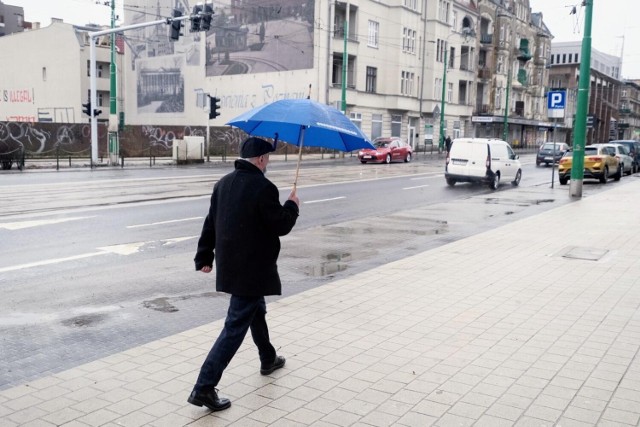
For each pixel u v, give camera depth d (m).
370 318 6.29
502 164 23.61
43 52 61.72
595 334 5.81
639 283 7.91
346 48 44.06
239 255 4.20
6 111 65.12
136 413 4.08
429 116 59.91
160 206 15.38
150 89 60.41
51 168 29.72
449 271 8.59
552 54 106.94
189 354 5.21
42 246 10.13
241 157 4.34
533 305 6.84
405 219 14.58
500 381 4.66
